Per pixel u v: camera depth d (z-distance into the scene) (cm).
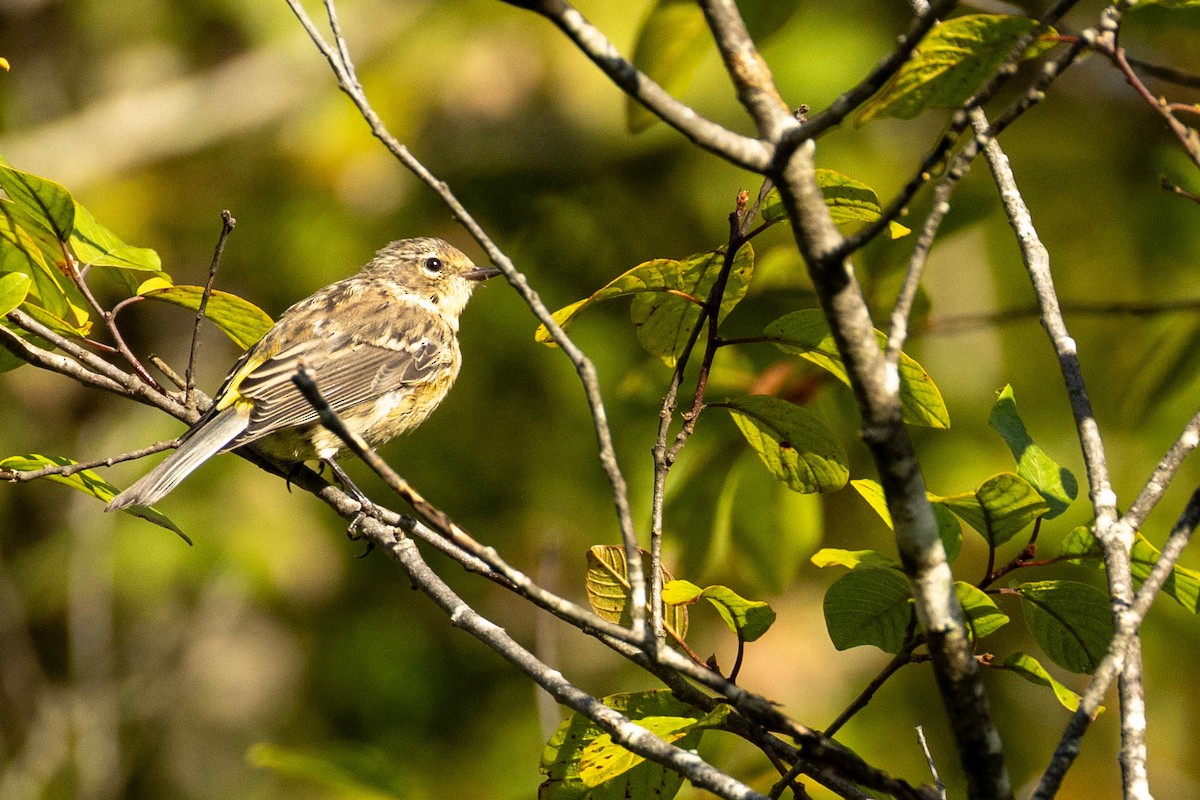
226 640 1459
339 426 432
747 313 948
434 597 627
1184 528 473
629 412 1000
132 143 1652
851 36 1384
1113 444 1189
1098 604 511
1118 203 1308
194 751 1444
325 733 1403
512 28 1527
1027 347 1253
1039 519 514
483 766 1340
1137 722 465
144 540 1401
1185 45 1311
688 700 567
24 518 1538
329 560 1451
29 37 1753
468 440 1369
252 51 1700
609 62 404
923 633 485
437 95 1528
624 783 575
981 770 450
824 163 1342
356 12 1636
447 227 1491
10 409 1534
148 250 764
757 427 632
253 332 789
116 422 1528
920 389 590
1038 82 443
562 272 1426
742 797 474
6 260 734
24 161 1630
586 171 1461
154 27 1736
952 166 443
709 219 1412
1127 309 881
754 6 866
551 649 927
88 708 1361
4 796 1324
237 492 1427
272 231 1523
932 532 439
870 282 900
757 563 902
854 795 517
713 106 1401
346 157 1532
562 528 1323
